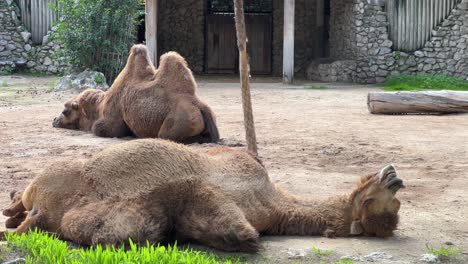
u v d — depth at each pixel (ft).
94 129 48.32
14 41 107.65
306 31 121.70
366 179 23.79
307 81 108.17
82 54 88.74
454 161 41.34
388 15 104.22
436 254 22.76
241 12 32.48
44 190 21.93
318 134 51.29
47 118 58.29
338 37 112.98
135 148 21.85
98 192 21.47
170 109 44.09
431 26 104.22
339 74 105.70
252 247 21.62
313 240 23.43
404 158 42.09
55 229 21.76
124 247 20.42
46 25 108.27
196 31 122.62
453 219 27.81
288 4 99.35
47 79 99.76
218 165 22.57
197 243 22.02
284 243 23.02
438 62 103.86
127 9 89.61
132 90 45.98
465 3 103.30
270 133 51.49
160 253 19.29
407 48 104.68
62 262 18.90
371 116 62.28
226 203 21.65
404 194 32.27
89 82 84.43
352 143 47.34
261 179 23.18
